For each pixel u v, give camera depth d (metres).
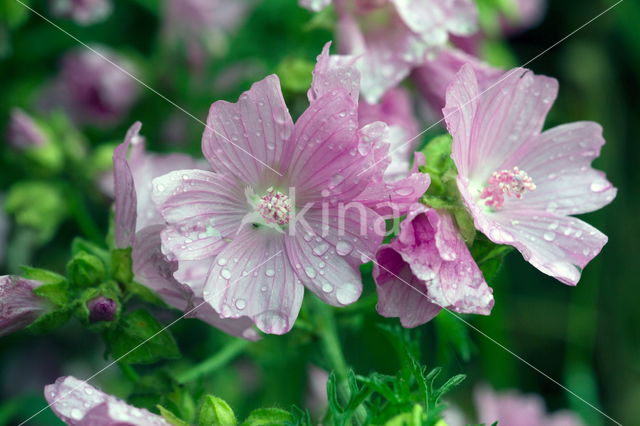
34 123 0.47
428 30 0.42
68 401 0.34
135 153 0.40
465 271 0.34
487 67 0.43
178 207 0.34
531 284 0.54
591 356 0.54
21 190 0.47
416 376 0.35
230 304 0.35
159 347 0.37
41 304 0.37
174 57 0.50
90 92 0.50
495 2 0.48
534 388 0.54
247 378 0.50
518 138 0.37
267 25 0.50
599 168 0.55
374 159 0.34
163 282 0.36
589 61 0.57
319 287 0.35
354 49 0.42
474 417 0.50
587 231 0.36
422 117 0.47
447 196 0.36
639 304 0.54
